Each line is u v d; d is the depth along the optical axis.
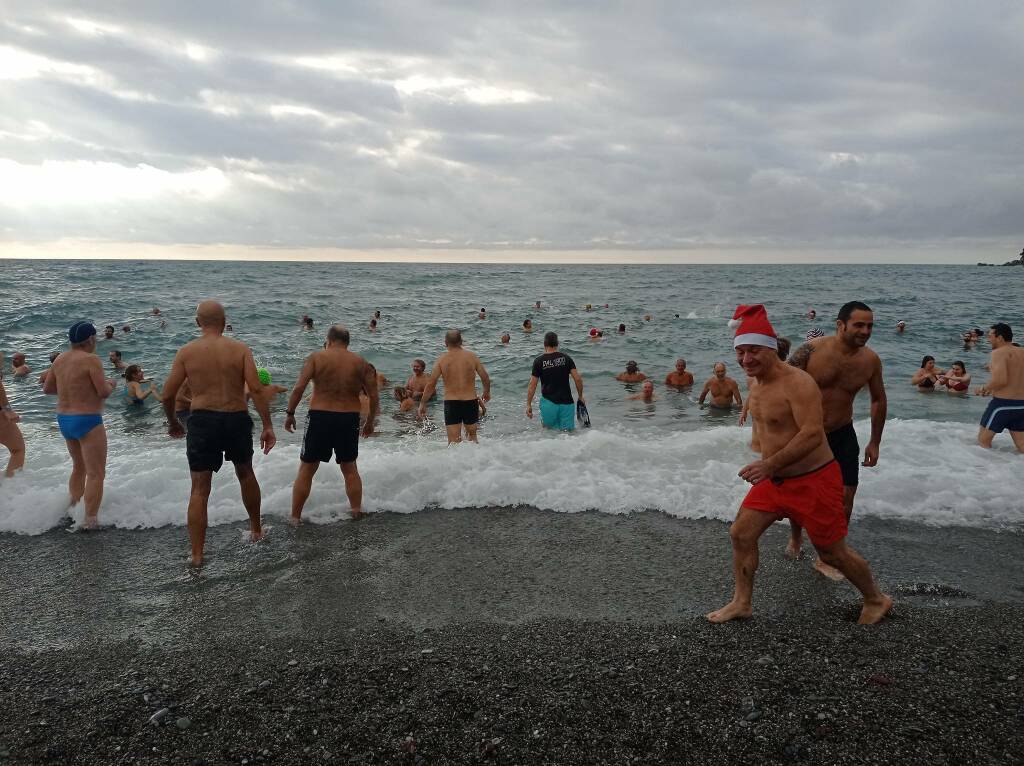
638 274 86.38
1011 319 25.67
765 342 3.36
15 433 6.05
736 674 3.00
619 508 5.37
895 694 2.83
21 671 3.13
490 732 2.61
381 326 22.61
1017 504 5.42
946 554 4.53
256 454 6.54
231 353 4.51
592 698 2.82
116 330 19.06
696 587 4.01
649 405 11.37
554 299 36.06
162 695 2.90
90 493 4.98
